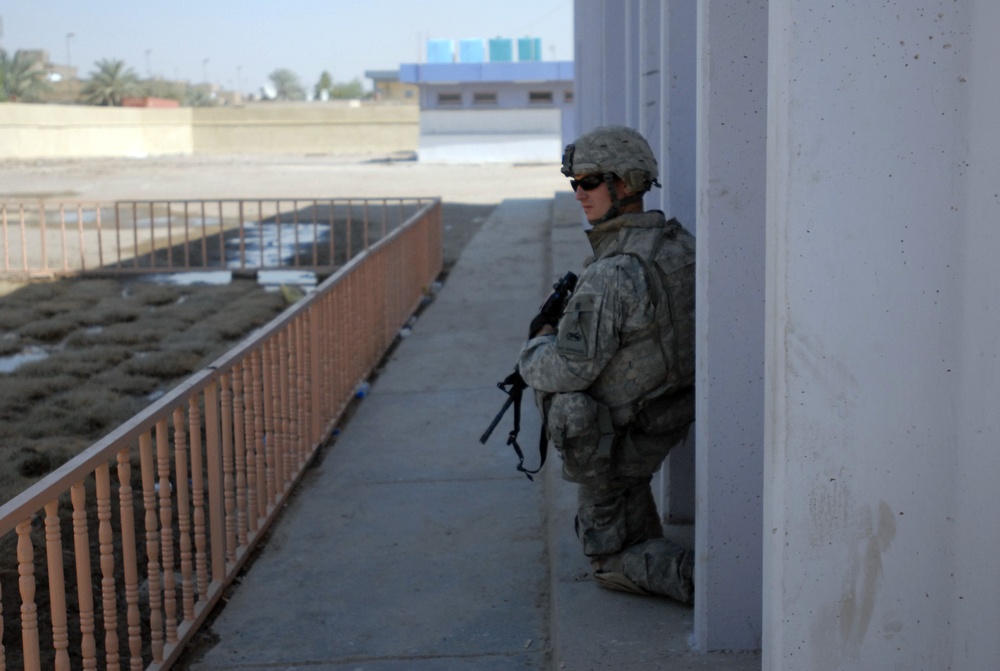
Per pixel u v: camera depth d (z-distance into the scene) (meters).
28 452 5.64
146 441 3.24
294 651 3.46
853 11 1.85
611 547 3.33
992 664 1.95
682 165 3.67
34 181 28.83
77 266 12.63
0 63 75.88
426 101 37.19
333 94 127.75
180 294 10.92
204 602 3.68
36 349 8.56
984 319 1.88
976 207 1.86
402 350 7.88
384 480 5.12
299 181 27.95
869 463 1.95
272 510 4.58
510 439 3.29
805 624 2.01
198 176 30.44
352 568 4.12
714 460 2.90
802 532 1.99
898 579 1.98
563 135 37.22
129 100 76.81
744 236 2.79
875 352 1.92
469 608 3.75
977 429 1.91
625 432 3.11
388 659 3.40
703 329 2.84
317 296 5.45
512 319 8.93
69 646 3.64
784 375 1.95
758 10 2.71
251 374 4.32
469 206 19.66
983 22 1.82
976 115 1.84
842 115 1.87
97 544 4.52
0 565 4.21
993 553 1.93
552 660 3.29
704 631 2.98
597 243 3.13
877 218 1.89
